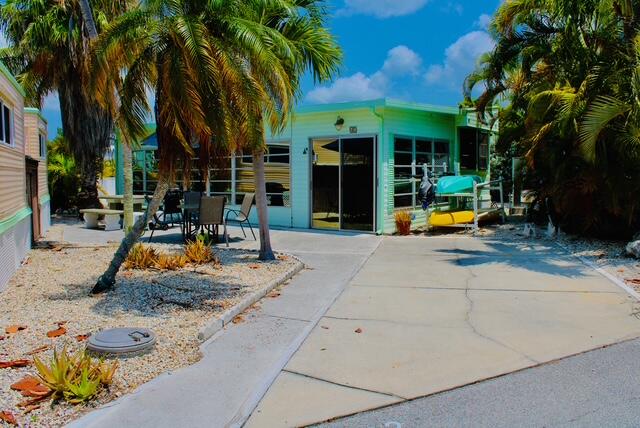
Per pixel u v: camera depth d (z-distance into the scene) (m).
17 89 8.74
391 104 12.55
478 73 12.68
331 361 4.65
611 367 4.47
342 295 7.02
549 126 9.85
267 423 3.57
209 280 7.58
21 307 6.16
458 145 15.98
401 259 9.66
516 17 10.83
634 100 8.98
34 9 15.49
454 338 5.24
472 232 13.07
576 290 7.11
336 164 13.70
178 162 6.60
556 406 3.78
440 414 3.68
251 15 6.77
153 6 5.93
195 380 4.23
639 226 10.68
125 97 6.11
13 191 8.52
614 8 9.62
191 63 5.77
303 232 13.59
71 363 4.02
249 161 15.41
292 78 8.20
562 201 10.86
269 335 5.36
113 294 6.72
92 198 17.78
